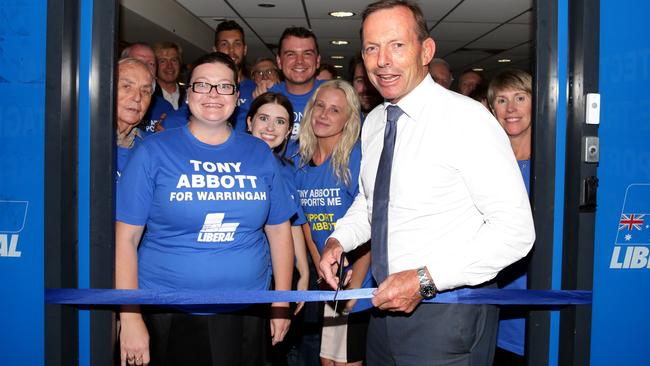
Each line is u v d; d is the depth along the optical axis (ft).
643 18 6.19
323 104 8.71
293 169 9.12
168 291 6.30
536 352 6.52
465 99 5.96
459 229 5.88
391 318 6.22
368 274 8.72
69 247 6.12
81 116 6.16
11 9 5.97
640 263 6.35
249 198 6.77
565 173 6.30
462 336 5.94
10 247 6.09
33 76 5.99
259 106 9.12
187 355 6.88
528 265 6.42
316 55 11.41
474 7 20.97
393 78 5.90
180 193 6.52
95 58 6.13
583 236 6.23
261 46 31.50
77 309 6.36
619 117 6.22
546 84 6.25
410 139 6.03
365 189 6.87
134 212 6.52
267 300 6.41
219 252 6.70
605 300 6.34
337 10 21.91
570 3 6.21
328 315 9.21
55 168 6.02
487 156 5.62
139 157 6.54
